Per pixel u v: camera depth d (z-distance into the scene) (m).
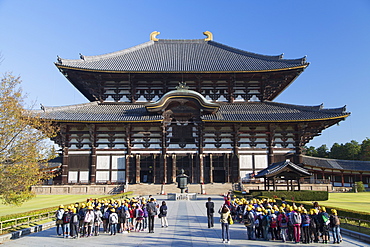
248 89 66.69
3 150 24.47
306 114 58.97
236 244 17.70
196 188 55.25
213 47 82.75
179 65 67.69
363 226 20.47
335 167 69.44
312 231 18.11
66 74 61.75
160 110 58.75
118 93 65.38
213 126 60.50
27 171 25.16
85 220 19.92
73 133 58.91
